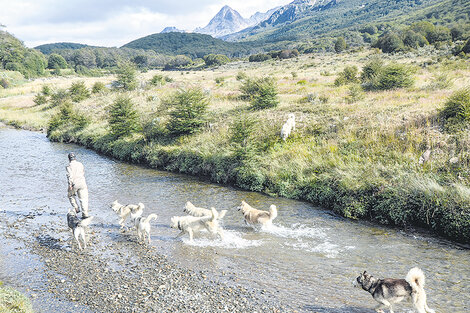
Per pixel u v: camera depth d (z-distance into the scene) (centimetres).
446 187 985
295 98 2605
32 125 3809
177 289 672
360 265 754
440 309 580
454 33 8106
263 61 11000
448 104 1405
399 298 551
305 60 8519
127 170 1814
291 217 1081
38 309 611
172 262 791
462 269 720
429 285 659
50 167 1892
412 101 1842
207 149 1738
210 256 819
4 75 8569
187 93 2066
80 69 13238
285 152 1544
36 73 11031
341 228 984
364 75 3070
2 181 1593
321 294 646
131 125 2334
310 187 1258
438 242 868
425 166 1134
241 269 750
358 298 632
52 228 1024
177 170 1775
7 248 888
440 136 1286
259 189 1381
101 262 801
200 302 625
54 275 743
